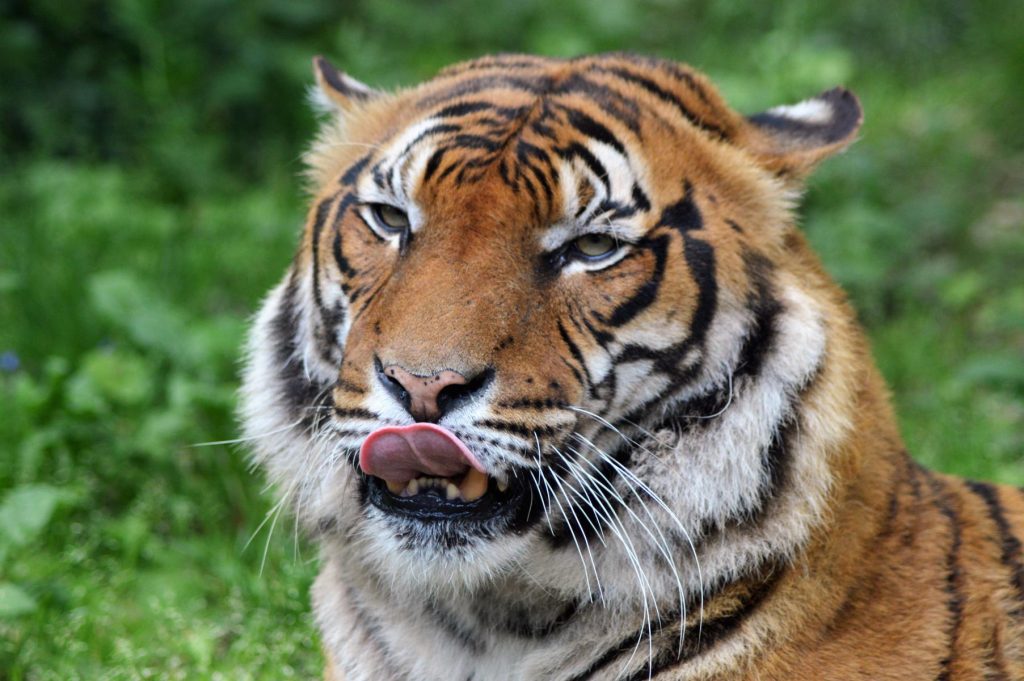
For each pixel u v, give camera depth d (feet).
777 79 52.90
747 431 19.15
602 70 20.61
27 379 33.68
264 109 54.80
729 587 19.44
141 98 52.75
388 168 19.70
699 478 19.26
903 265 45.91
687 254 19.20
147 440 32.45
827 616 19.38
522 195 18.74
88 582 28.09
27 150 52.16
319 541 21.61
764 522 19.20
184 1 54.39
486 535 18.90
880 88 57.67
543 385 18.51
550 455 18.79
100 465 32.35
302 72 54.49
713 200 19.67
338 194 20.85
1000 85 56.95
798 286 19.75
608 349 19.07
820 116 21.65
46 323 37.68
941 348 40.19
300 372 21.25
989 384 37.96
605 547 19.70
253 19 55.57
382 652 21.30
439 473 18.03
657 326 19.13
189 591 29.01
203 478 32.32
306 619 26.50
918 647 19.56
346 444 18.65
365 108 22.21
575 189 18.83
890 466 20.59
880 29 62.69
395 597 20.74
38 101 52.70
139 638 27.09
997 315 41.68
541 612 20.21
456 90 20.75
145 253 43.24
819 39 60.90
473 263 18.57
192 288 41.29
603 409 19.26
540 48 58.34
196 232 45.93
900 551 20.15
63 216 45.24
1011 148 53.83
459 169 19.06
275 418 21.42
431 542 18.84
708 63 59.21
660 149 19.62
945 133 53.42
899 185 50.62
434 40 59.47
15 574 27.99
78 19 54.13
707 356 19.36
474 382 18.01
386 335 18.26
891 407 21.62
